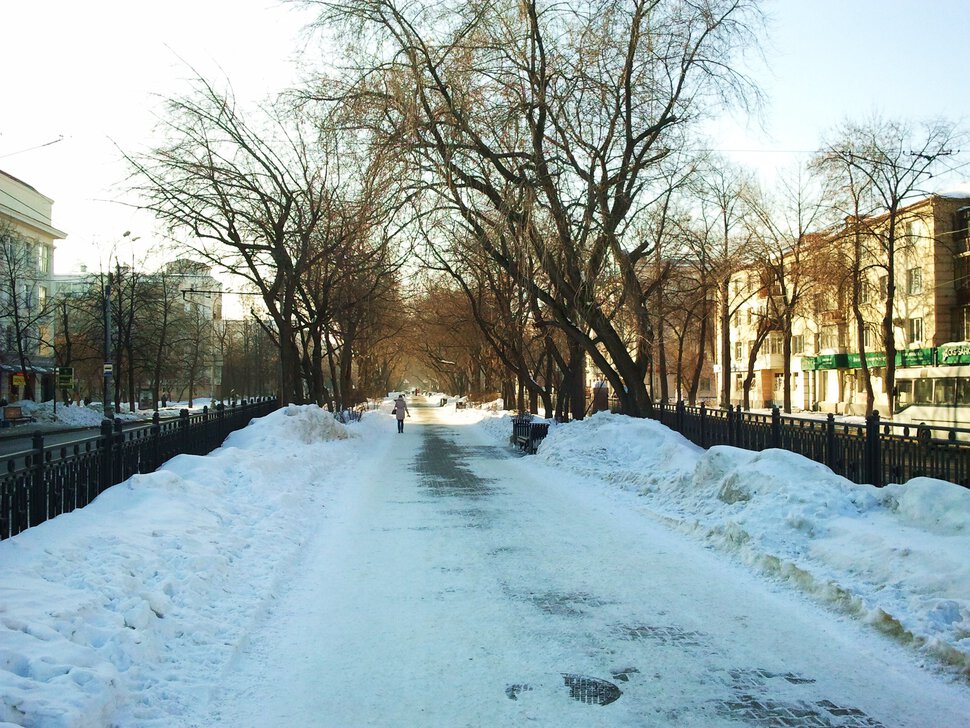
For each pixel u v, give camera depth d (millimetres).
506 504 11805
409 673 4820
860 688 4555
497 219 17469
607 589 6738
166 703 4172
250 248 25312
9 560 5414
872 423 9586
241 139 24172
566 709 4281
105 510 7715
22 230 52875
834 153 31750
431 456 21297
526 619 5898
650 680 4688
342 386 39125
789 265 41438
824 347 52688
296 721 4145
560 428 20609
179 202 23297
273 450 14625
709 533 8656
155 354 56719
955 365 35062
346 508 11508
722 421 15305
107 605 5012
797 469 8961
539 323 23312
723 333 40438
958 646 4773
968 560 5750
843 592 6031
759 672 4809
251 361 74250
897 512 7480
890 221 32750
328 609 6207
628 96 16828
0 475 6254
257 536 8266
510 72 16547
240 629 5441
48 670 3904
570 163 16938
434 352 62688
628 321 21969
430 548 8531
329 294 31938
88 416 42781
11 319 47312
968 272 40062
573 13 16516
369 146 16828
